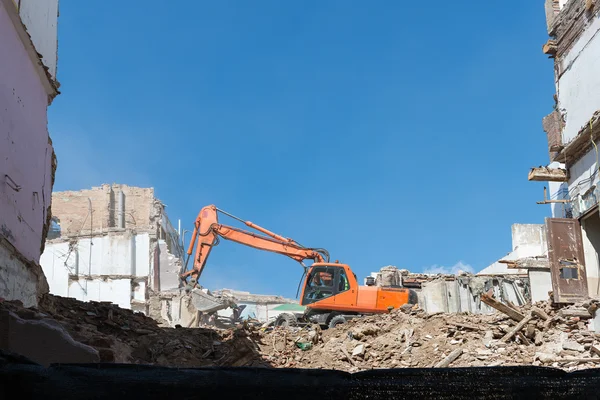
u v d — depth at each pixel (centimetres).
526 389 306
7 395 300
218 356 1709
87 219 5316
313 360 1833
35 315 735
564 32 2155
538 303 1950
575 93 2081
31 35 1189
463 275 3266
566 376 313
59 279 4609
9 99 1023
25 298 1123
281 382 309
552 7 2252
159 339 1641
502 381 310
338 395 306
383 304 2444
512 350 1642
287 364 1792
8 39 1020
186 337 1722
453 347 1730
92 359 709
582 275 1942
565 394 308
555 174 2131
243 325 1952
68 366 308
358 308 2434
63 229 5306
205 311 3912
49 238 5294
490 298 1777
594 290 1950
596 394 307
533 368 312
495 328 1767
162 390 305
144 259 4791
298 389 308
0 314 691
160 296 4556
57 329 705
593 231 2009
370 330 1922
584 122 2016
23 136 1120
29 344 694
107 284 4631
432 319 1922
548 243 1972
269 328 2327
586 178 2020
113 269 4675
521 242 3800
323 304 2450
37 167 1241
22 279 1099
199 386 306
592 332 1625
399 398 307
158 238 5331
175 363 1568
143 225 5359
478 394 309
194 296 3903
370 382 311
